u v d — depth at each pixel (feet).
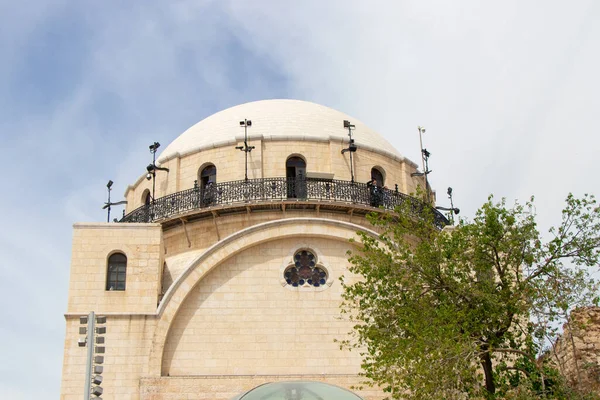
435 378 101.86
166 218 149.69
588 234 110.01
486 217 111.75
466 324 105.29
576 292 107.76
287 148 154.51
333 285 134.31
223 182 152.56
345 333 131.44
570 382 113.70
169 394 123.65
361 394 125.70
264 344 129.80
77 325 127.34
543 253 110.42
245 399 77.05
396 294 113.50
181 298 129.49
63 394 123.34
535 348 110.42
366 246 116.47
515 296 107.96
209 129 164.96
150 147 158.61
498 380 115.55
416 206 154.20
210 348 128.77
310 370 128.77
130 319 127.54
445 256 112.68
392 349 108.78
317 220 136.36
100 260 131.75
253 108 169.68
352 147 153.89
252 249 135.03
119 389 123.65
